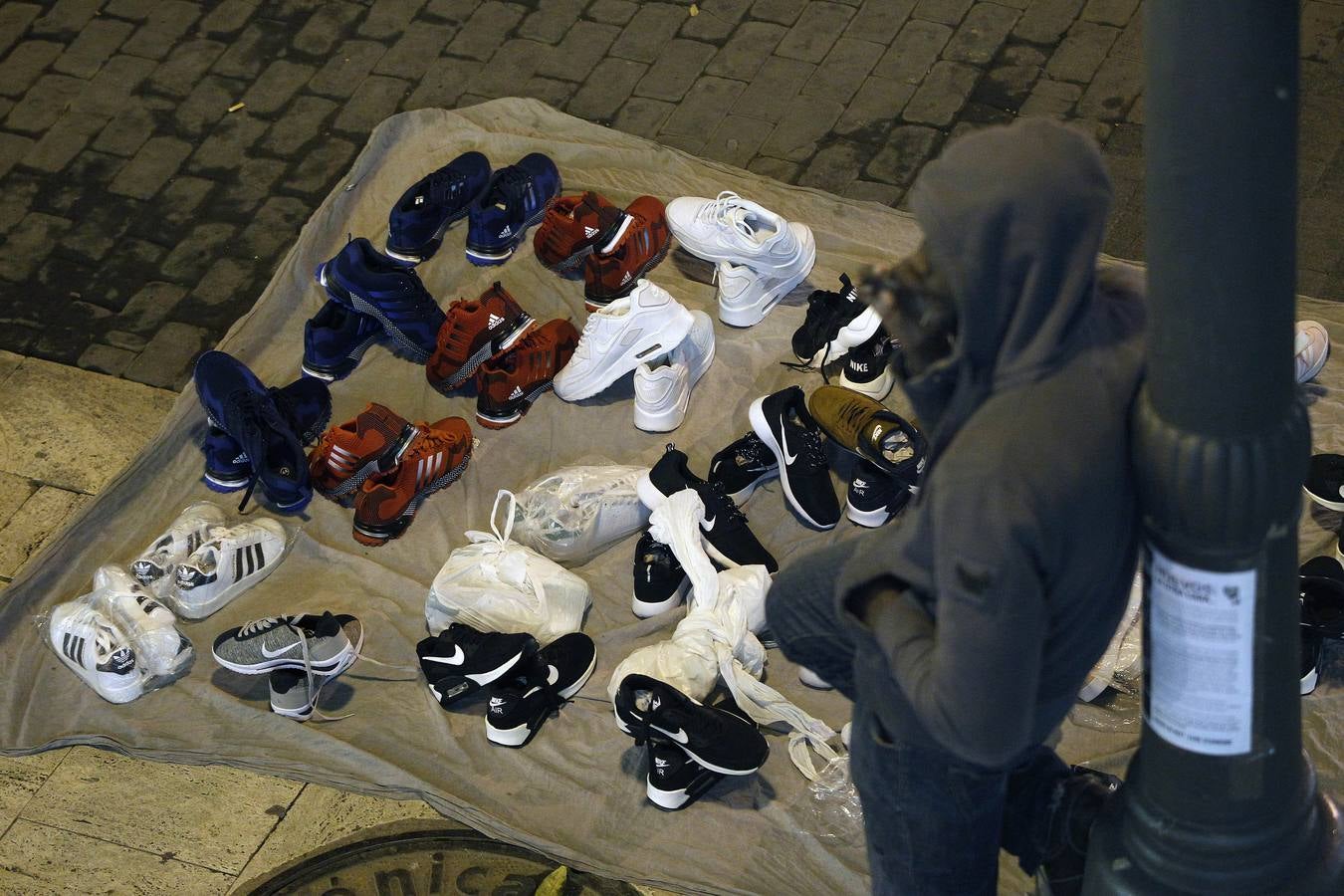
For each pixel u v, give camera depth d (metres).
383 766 3.94
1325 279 5.12
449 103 6.10
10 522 4.78
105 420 5.08
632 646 4.18
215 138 6.05
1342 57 5.77
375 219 5.54
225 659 4.10
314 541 4.54
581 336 4.82
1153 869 2.39
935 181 1.94
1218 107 1.79
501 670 3.92
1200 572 2.10
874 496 4.33
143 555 4.44
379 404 4.75
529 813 3.81
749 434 4.54
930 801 2.54
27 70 6.39
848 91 5.95
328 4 6.54
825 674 2.84
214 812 3.93
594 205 5.13
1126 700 3.91
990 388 1.99
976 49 6.02
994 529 1.92
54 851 3.88
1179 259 1.90
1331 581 3.88
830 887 3.62
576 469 4.48
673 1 6.38
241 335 5.16
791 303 5.06
